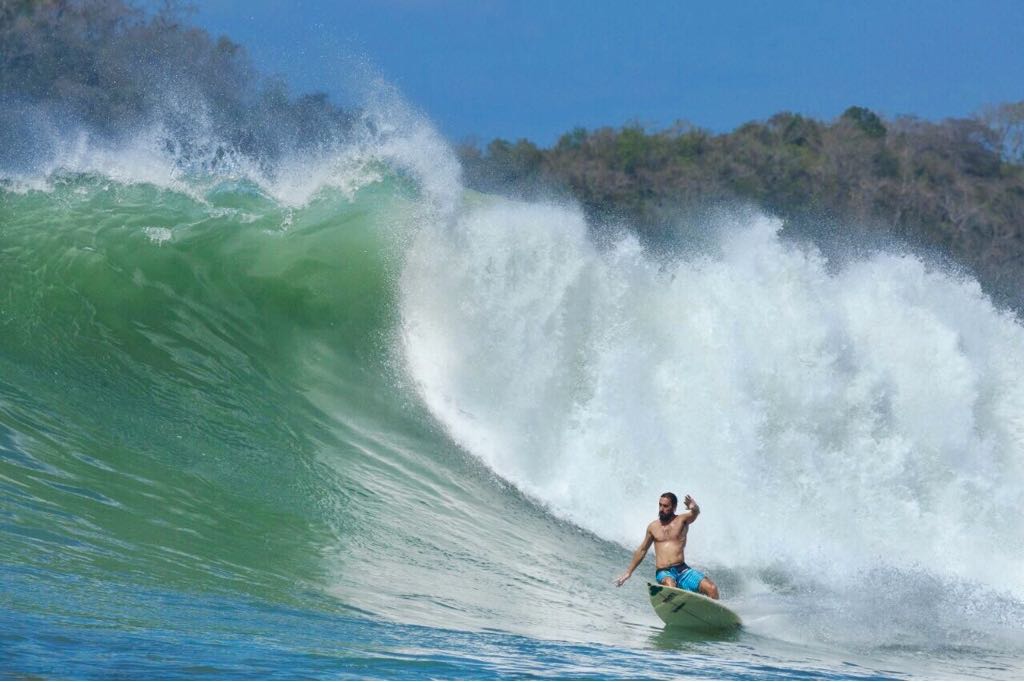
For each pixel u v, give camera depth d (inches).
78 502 1406.3
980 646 1535.4
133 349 1987.0
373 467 1900.8
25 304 1999.3
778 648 1417.3
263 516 1584.6
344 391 2101.4
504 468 2076.8
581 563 1754.4
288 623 1175.6
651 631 1445.6
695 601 1478.8
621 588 1669.5
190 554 1349.7
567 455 2162.9
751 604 1662.2
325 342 2183.8
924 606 1737.2
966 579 2025.1
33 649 924.0
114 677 890.1
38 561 1179.9
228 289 2199.8
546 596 1545.3
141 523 1408.7
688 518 1567.4
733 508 2135.8
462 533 1743.4
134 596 1147.9
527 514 1924.2
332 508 1686.8
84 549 1259.2
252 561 1391.5
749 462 2202.3
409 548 1612.9
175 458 1683.1
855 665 1355.8
